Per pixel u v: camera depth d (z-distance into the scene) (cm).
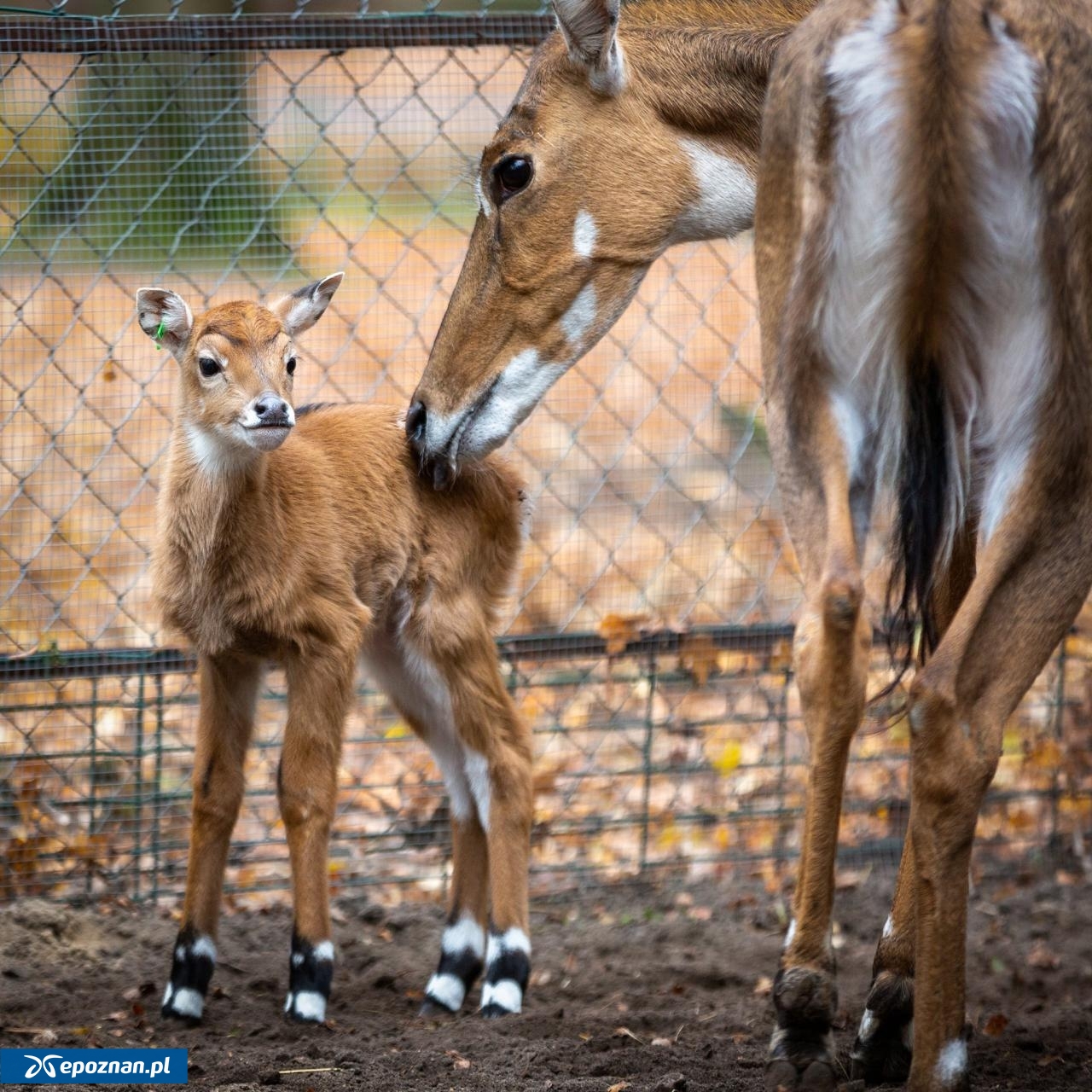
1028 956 1515
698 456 2534
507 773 1402
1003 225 884
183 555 1334
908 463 948
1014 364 902
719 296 2698
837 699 923
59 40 1444
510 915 1376
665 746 1850
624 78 1215
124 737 1650
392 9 3036
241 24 1472
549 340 1247
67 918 1470
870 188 900
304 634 1332
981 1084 1085
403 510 1430
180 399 1350
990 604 895
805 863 966
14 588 1675
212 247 1872
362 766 1788
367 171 2823
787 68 973
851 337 926
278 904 1585
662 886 1673
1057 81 880
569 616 2112
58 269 1944
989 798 1734
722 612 2133
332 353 2475
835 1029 1266
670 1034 1280
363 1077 1119
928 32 888
